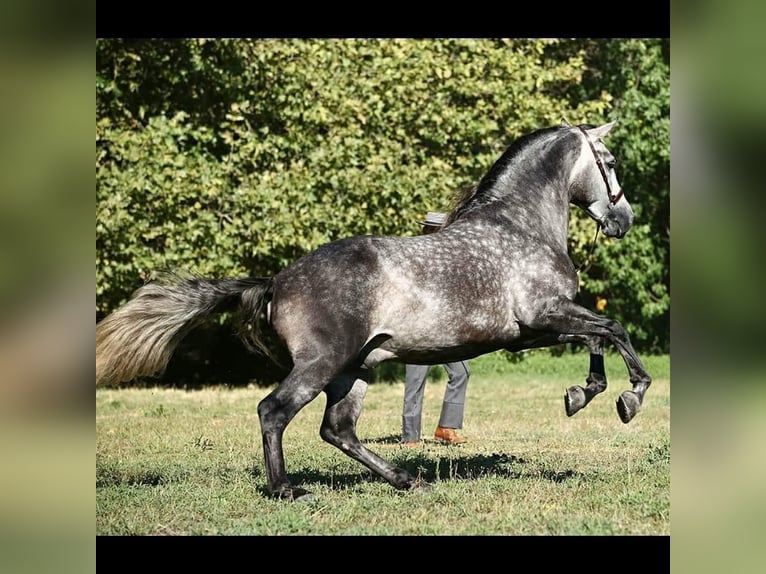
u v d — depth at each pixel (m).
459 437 12.70
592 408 16.69
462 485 8.77
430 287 8.19
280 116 21.72
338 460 10.72
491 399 18.59
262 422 8.09
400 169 21.98
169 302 8.31
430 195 22.22
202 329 23.91
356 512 7.78
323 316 8.04
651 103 26.80
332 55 21.80
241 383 24.84
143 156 20.42
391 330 8.19
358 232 21.83
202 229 20.80
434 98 22.78
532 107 23.75
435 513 7.76
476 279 8.37
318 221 21.33
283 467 8.15
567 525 7.16
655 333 28.61
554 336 9.10
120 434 13.16
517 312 8.60
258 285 8.41
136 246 20.58
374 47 22.27
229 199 21.19
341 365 8.02
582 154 9.48
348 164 21.59
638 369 8.70
